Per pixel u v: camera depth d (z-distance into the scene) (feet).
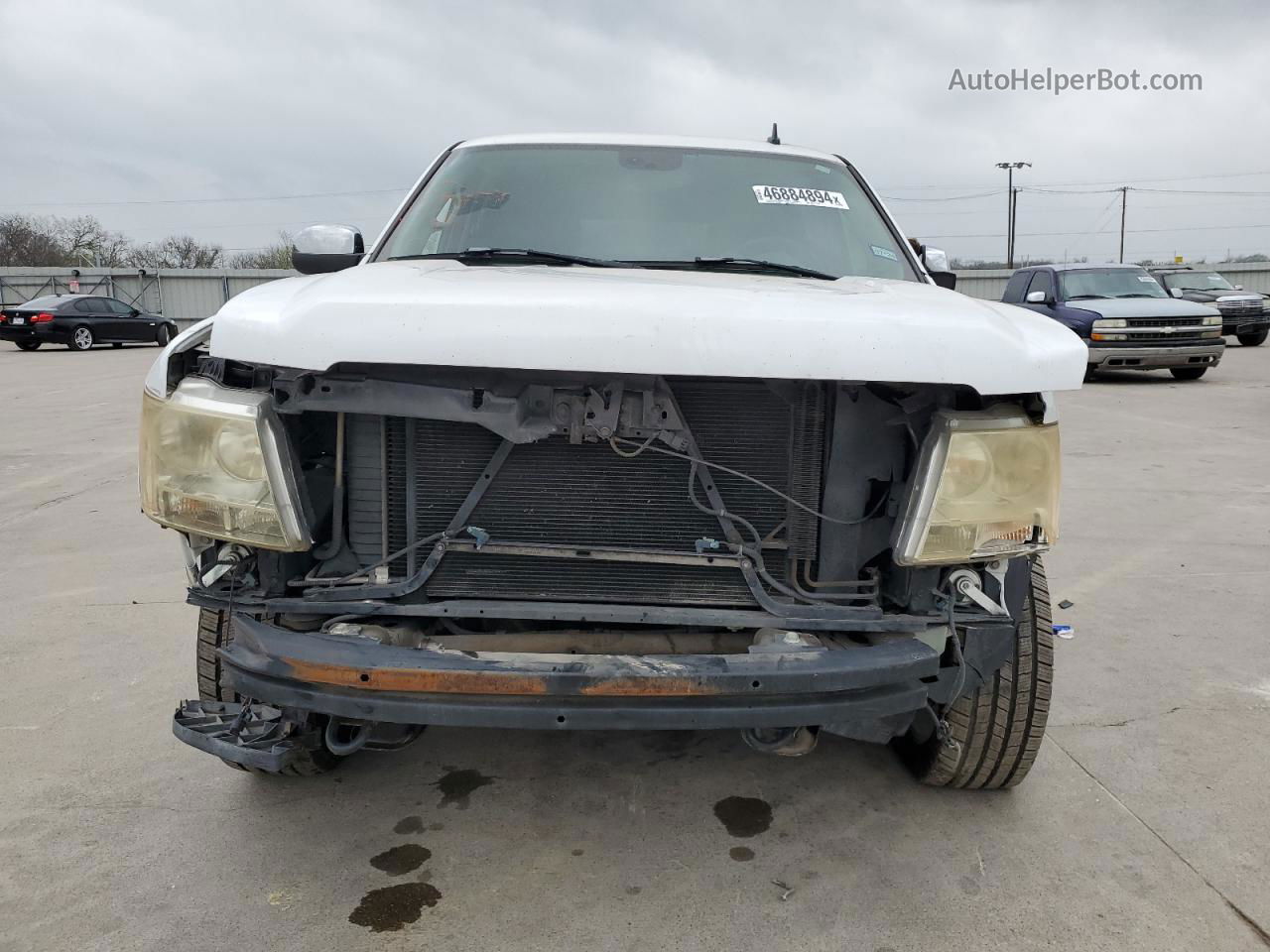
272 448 6.75
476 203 10.21
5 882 7.63
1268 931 7.16
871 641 7.06
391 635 7.07
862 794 9.11
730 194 10.44
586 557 7.23
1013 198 157.07
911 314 6.78
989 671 7.36
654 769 9.59
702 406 7.17
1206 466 24.64
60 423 33.19
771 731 7.32
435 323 6.30
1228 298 61.36
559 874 7.82
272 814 8.68
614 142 11.18
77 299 72.69
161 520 7.07
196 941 6.96
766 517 7.34
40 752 9.77
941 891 7.63
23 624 13.43
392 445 7.29
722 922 7.23
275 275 114.11
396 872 7.84
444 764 9.64
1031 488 6.93
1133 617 13.82
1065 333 7.31
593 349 6.20
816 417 7.20
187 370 7.31
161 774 9.34
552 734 10.32
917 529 6.79
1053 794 9.10
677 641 7.35
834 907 7.41
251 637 6.91
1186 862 8.02
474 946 6.93
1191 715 10.72
